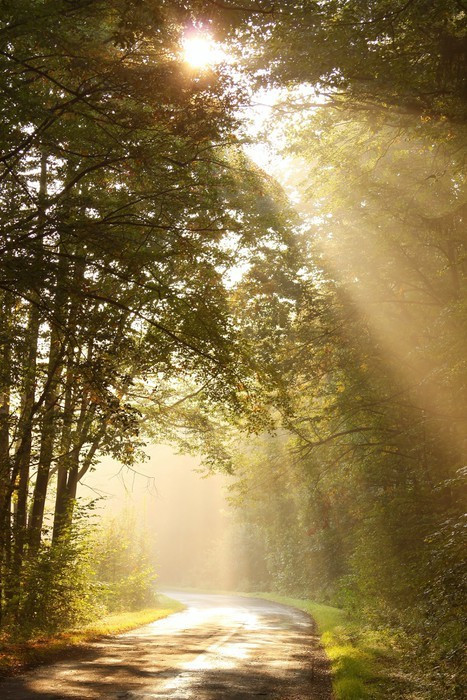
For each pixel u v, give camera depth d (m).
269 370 16.64
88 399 15.29
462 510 18.86
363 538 22.91
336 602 35.91
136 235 13.53
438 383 17.36
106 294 14.99
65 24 11.02
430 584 9.18
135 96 12.34
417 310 22.61
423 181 18.17
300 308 22.45
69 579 18.12
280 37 12.66
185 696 8.97
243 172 17.56
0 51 10.95
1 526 16.86
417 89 13.87
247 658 13.52
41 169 15.41
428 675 9.45
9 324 15.30
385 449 24.00
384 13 12.27
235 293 22.06
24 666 11.43
